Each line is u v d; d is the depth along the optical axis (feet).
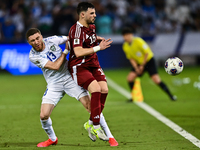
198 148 57.26
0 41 180.55
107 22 198.39
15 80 164.86
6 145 62.28
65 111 95.20
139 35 191.52
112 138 60.90
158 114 87.92
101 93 59.21
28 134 70.38
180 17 221.46
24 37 193.77
